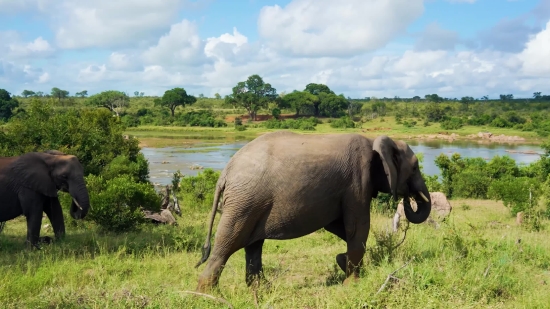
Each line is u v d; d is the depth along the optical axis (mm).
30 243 9461
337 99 114938
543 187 15703
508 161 24250
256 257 6832
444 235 8719
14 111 85688
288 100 115438
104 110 20953
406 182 7305
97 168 17188
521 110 120438
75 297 5738
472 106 127500
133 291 5859
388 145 6758
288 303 5707
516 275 6699
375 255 7145
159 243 9531
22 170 9773
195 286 6496
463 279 6078
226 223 6207
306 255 8820
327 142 6527
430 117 105562
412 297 5516
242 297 5898
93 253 8773
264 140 6480
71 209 10742
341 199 6516
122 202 11562
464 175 22312
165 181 30328
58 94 125000
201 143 63312
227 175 6352
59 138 16391
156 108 127875
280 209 6199
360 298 5500
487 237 9195
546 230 12242
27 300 5918
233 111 132500
